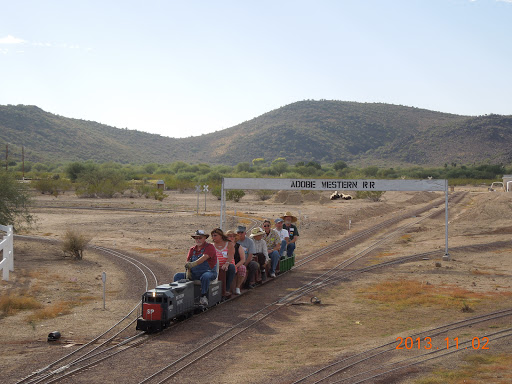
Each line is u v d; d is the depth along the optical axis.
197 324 13.12
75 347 11.20
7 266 19.25
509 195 46.28
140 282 19.38
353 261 25.06
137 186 89.94
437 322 13.66
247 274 17.53
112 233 36.19
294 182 24.14
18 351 10.87
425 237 35.09
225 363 10.21
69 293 17.19
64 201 67.12
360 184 24.09
